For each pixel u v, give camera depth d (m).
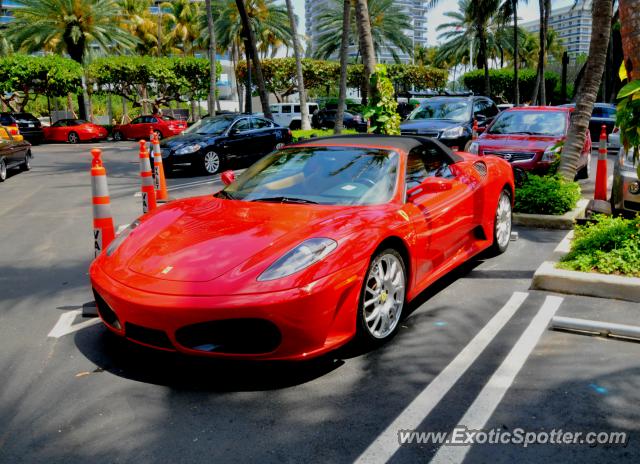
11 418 2.80
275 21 48.00
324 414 2.77
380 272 3.53
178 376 3.21
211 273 3.07
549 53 80.75
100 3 36.94
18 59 32.75
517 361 3.31
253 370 3.26
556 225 6.84
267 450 2.49
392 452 2.45
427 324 3.91
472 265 5.33
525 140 9.36
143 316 3.02
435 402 2.87
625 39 4.46
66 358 3.49
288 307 2.93
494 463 2.37
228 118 14.07
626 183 6.71
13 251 6.34
